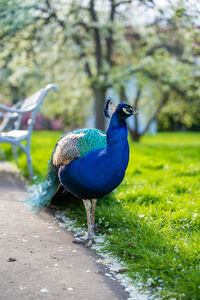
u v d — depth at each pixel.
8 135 5.26
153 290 2.20
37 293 2.08
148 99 14.06
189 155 7.79
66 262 2.55
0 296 2.01
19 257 2.55
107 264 2.57
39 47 9.33
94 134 3.03
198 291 2.07
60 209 3.86
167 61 9.91
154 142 15.12
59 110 16.00
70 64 10.73
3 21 7.32
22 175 5.73
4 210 3.68
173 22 7.17
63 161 2.99
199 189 4.29
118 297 2.11
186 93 12.09
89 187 2.87
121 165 2.83
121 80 9.85
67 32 8.91
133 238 2.82
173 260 2.42
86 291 2.15
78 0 9.36
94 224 3.31
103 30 9.22
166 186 4.34
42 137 13.30
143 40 10.68
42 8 8.52
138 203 3.69
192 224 3.12
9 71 12.41
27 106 5.78
